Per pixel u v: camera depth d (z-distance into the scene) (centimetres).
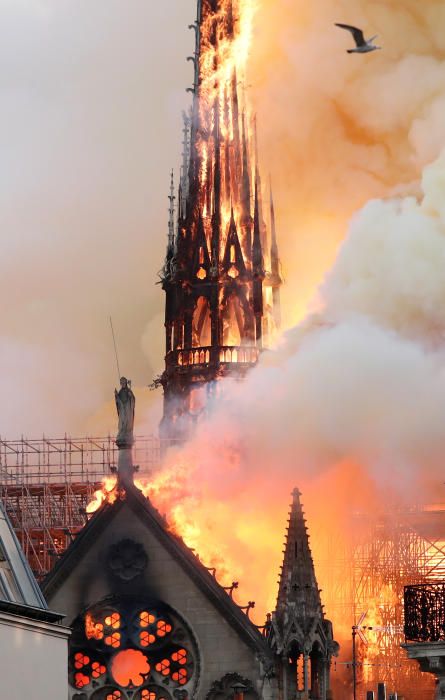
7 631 19550
